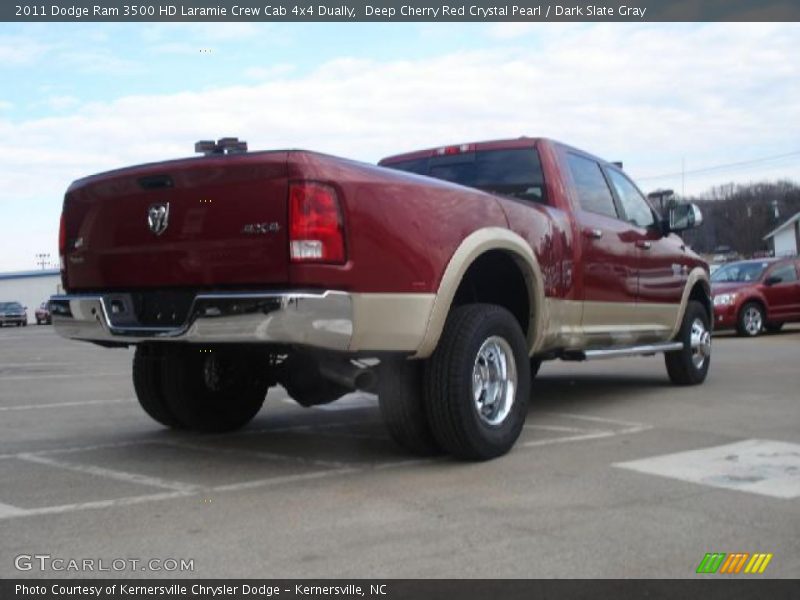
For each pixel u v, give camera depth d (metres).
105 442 5.95
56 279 66.75
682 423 6.36
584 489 4.41
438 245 4.73
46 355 16.72
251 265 4.29
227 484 4.59
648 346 7.45
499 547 3.52
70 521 3.90
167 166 4.55
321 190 4.22
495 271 5.65
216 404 6.07
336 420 6.86
